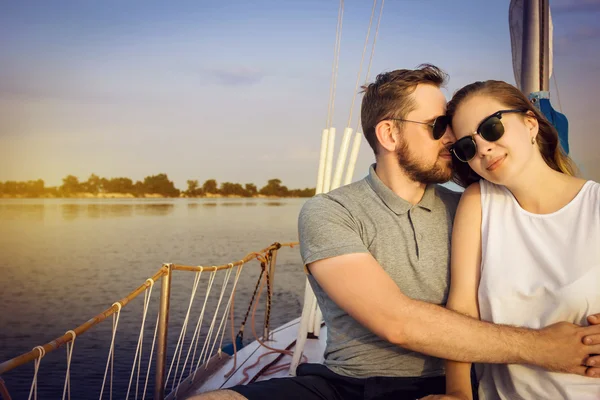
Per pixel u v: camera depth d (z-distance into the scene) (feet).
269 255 12.87
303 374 6.53
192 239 121.19
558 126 8.47
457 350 5.37
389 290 5.59
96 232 146.10
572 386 5.16
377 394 6.04
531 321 5.49
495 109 5.52
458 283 6.04
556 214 5.46
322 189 10.16
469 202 6.20
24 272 83.20
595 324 5.10
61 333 45.57
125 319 47.44
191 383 9.46
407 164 6.27
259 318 45.68
